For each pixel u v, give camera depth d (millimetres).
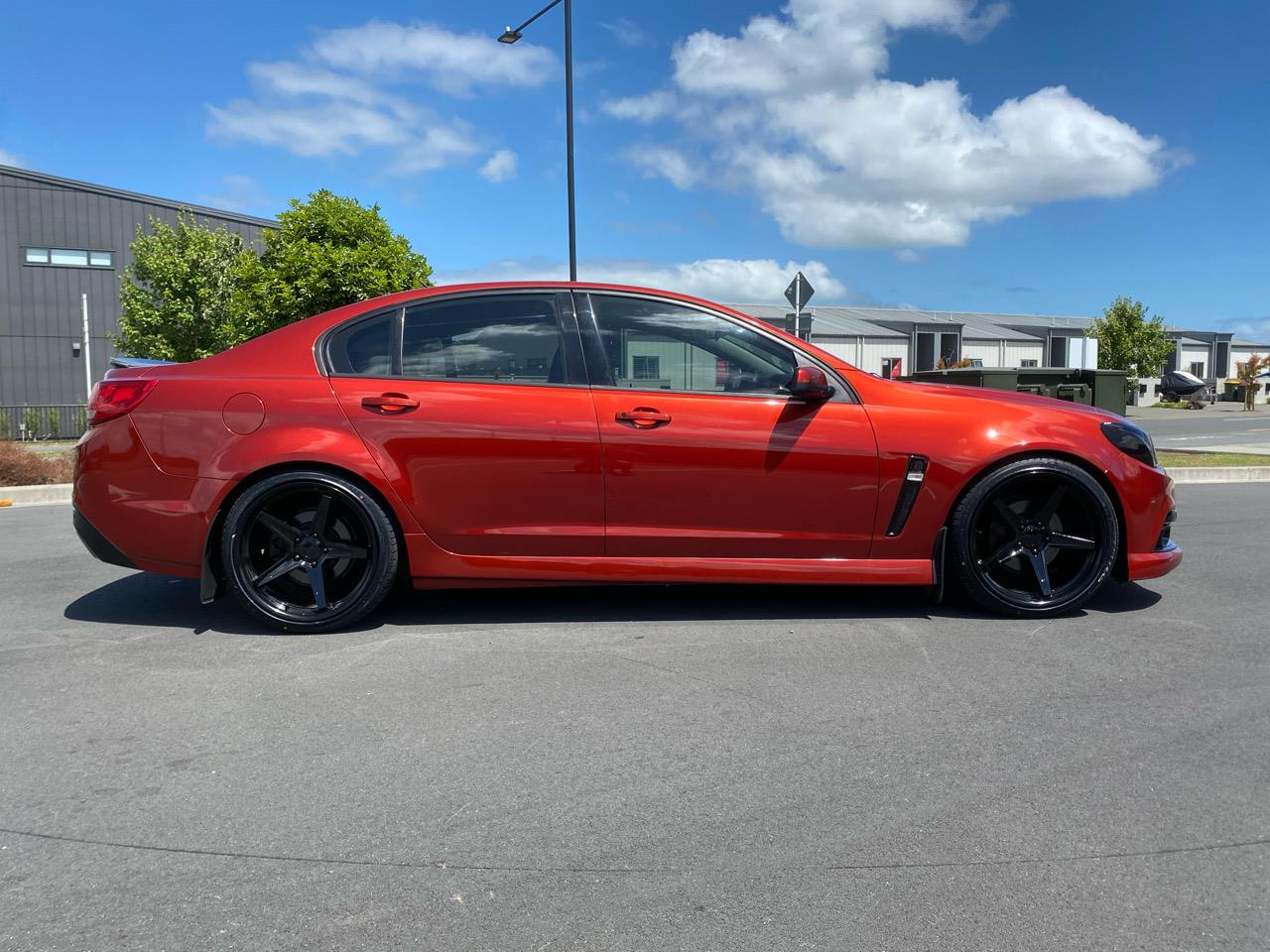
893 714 2963
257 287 17016
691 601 4422
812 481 3924
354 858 2111
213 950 1776
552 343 4020
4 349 26875
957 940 1805
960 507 3980
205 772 2559
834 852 2127
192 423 3865
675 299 4086
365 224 17281
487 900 1942
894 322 48438
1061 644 3719
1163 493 4094
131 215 28234
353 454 3824
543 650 3652
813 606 4324
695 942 1800
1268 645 3707
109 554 3953
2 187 26625
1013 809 2326
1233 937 1815
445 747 2719
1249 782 2473
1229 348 59062
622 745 2729
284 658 3562
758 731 2828
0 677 3346
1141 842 2168
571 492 3898
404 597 4531
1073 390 10711
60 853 2135
